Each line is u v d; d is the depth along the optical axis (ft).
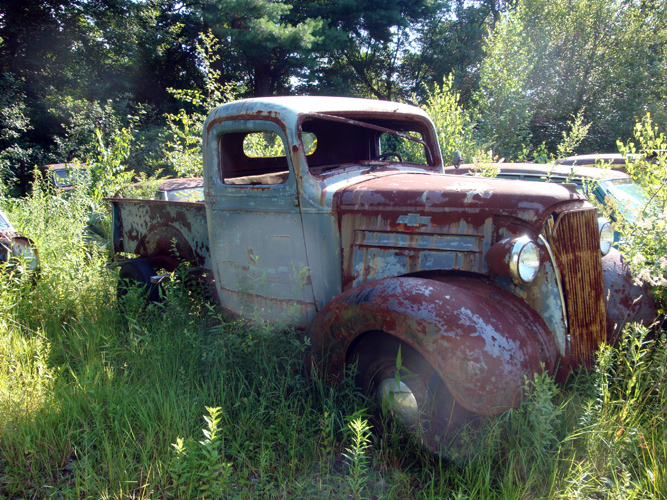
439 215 9.83
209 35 30.81
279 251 11.78
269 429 9.00
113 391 10.07
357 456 7.45
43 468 8.61
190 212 14.33
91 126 68.03
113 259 17.81
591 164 25.75
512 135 38.17
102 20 82.12
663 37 52.11
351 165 12.34
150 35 85.35
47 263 17.87
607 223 10.73
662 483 7.36
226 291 13.14
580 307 9.47
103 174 30.40
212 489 7.38
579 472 7.58
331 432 8.55
